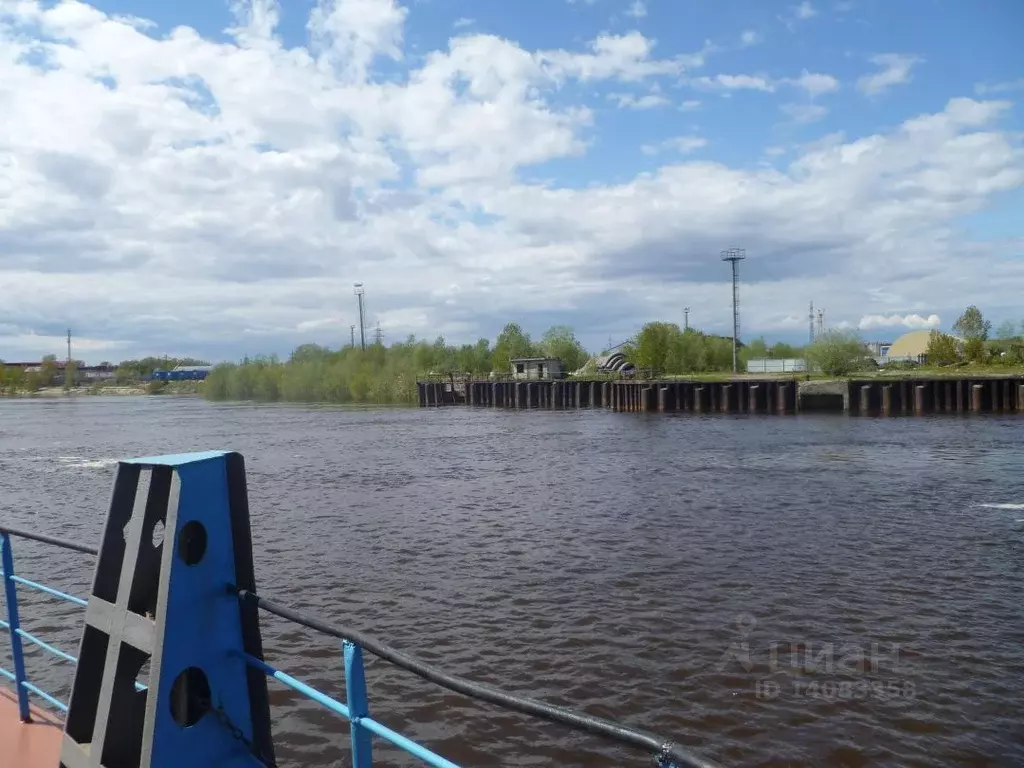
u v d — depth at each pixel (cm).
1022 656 1143
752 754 900
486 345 12556
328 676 1142
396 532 2052
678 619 1319
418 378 9794
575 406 7712
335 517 2270
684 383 6544
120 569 355
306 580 1616
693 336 10681
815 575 1552
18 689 515
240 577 342
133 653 333
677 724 970
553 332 12612
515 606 1416
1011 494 2369
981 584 1483
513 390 8156
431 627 1323
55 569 1772
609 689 1068
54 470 3575
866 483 2606
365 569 1689
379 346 12025
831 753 896
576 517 2181
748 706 1008
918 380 5578
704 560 1677
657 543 1839
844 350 7694
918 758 883
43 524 2352
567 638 1252
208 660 326
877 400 5681
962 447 3497
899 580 1515
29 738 488
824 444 3756
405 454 3847
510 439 4516
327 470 3297
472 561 1733
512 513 2275
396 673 1139
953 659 1137
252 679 342
